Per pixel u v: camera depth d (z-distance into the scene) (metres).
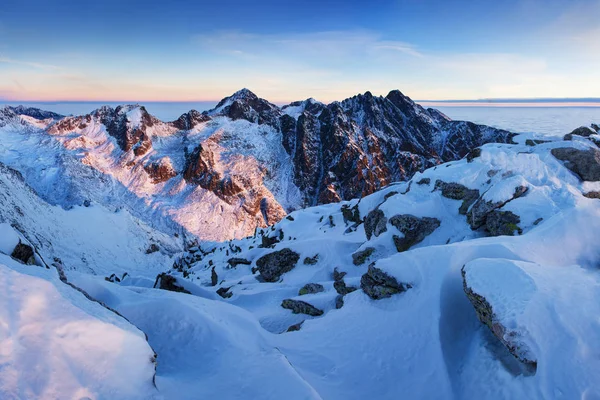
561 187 22.31
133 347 9.63
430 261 16.84
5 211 84.94
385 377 13.43
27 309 8.38
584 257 15.43
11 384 7.01
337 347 15.64
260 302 30.55
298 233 55.19
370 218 31.19
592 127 32.78
